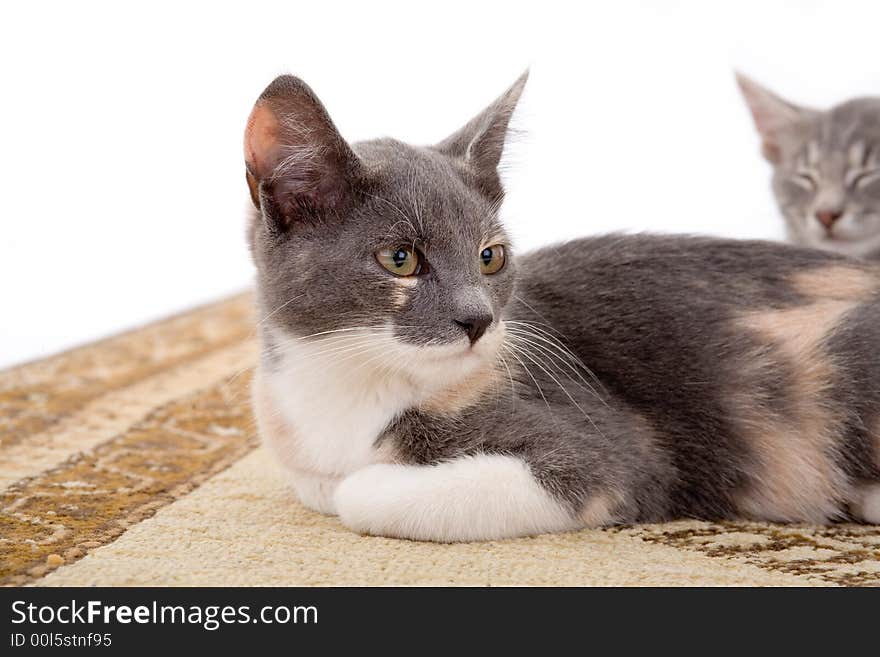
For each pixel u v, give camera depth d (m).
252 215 0.89
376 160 0.88
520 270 0.93
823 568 0.84
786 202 1.23
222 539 0.86
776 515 0.90
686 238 0.95
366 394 0.88
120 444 1.00
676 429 0.90
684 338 0.91
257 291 0.90
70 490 0.92
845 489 0.89
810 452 0.89
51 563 0.83
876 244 1.18
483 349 0.86
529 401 0.89
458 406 0.88
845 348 0.89
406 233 0.86
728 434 0.90
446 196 0.87
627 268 0.93
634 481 0.88
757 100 1.25
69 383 1.11
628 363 0.91
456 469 0.86
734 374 0.90
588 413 0.89
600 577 0.82
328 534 0.87
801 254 0.94
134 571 0.83
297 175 0.86
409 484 0.86
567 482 0.87
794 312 0.91
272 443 0.90
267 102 0.86
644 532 0.88
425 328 0.85
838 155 1.19
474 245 0.87
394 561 0.84
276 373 0.89
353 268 0.86
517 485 0.86
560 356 0.90
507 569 0.83
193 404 1.07
